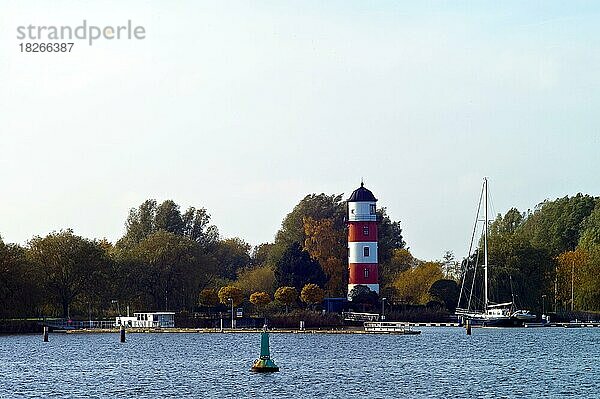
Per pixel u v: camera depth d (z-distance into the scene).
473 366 156.12
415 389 128.12
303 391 126.62
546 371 148.38
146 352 184.88
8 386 132.88
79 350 190.62
